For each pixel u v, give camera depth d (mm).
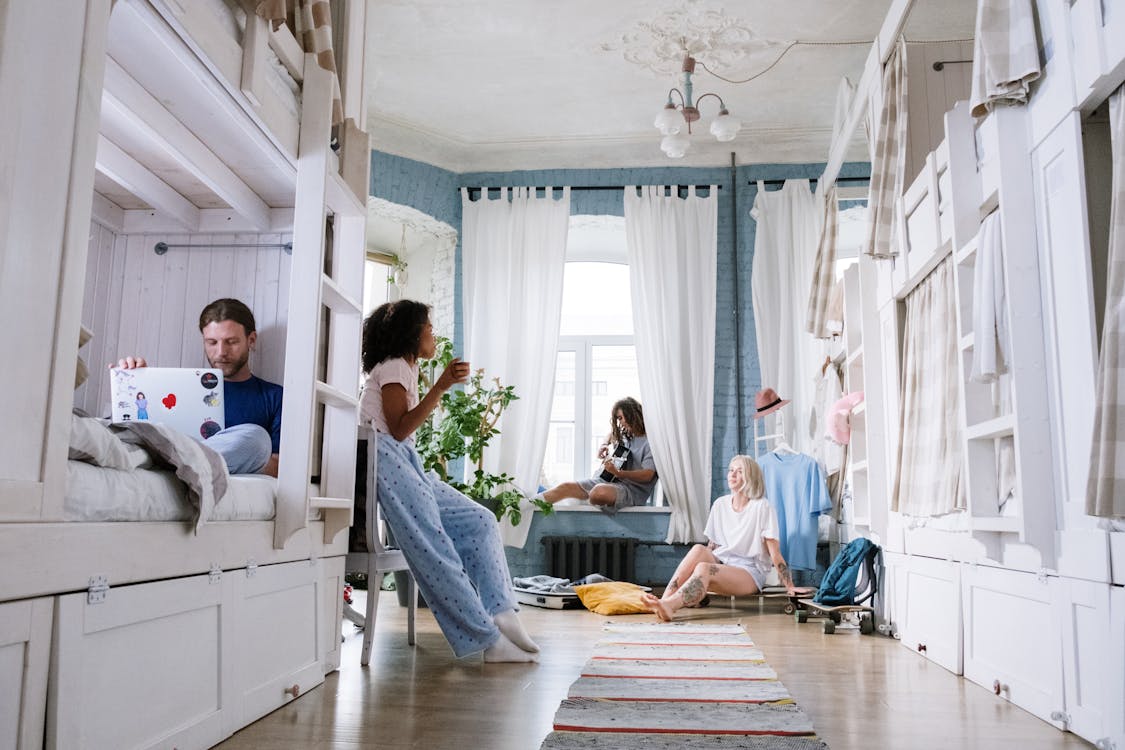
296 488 2203
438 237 6453
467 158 6258
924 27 4578
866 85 4316
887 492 3963
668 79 5277
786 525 5070
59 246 1277
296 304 2285
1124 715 1770
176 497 1674
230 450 2416
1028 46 2184
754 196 6125
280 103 2229
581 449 6535
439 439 5605
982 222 2684
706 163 6172
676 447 5820
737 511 4820
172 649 1649
